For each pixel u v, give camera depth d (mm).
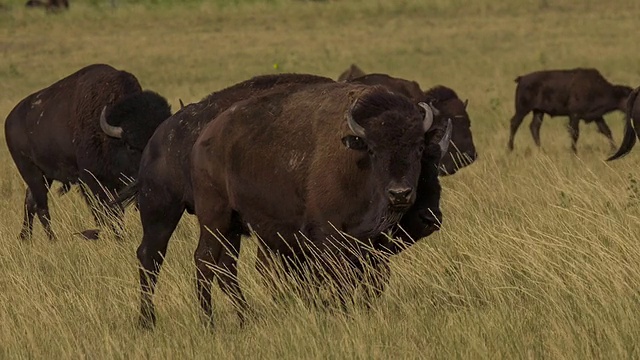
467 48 136375
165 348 24500
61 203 45125
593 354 22453
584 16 155750
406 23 160000
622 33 140750
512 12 163750
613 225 31016
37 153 43750
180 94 104250
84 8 174250
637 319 23922
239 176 27281
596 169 51281
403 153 24641
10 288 30281
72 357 24312
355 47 140625
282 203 26688
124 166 40438
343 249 25922
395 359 22781
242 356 23719
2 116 90562
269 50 139875
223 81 116312
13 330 26250
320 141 26109
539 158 52281
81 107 41156
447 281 28406
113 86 41094
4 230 40938
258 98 27828
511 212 37469
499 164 54312
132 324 27625
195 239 35906
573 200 36688
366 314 25875
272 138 26844
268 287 28125
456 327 24156
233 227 28547
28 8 173125
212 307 28766
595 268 27016
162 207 29750
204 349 24250
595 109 75875
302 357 23062
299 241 26969
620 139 79000
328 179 25734
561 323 24141
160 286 29703
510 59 125375
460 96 97312
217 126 27953
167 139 29562
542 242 29391
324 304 26781
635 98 53031
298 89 27625
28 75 125000
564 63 121125
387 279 27375
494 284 27672
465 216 37000
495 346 22812
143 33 158250
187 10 172750
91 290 29688
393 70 121000
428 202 26250
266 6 173375
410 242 27250
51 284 30719
